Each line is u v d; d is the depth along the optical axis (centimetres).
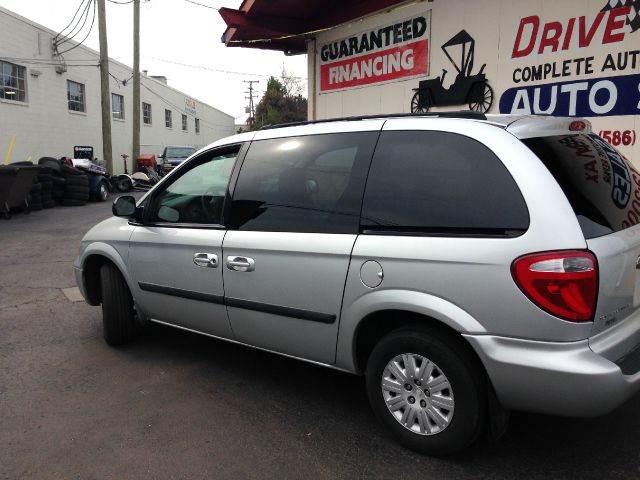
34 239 1037
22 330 514
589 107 566
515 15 619
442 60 713
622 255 259
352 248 300
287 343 342
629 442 303
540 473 276
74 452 303
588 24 556
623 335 262
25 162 1495
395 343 291
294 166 345
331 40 909
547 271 242
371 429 325
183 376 405
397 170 299
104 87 2155
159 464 291
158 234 409
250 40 1016
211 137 4938
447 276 266
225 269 362
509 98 637
